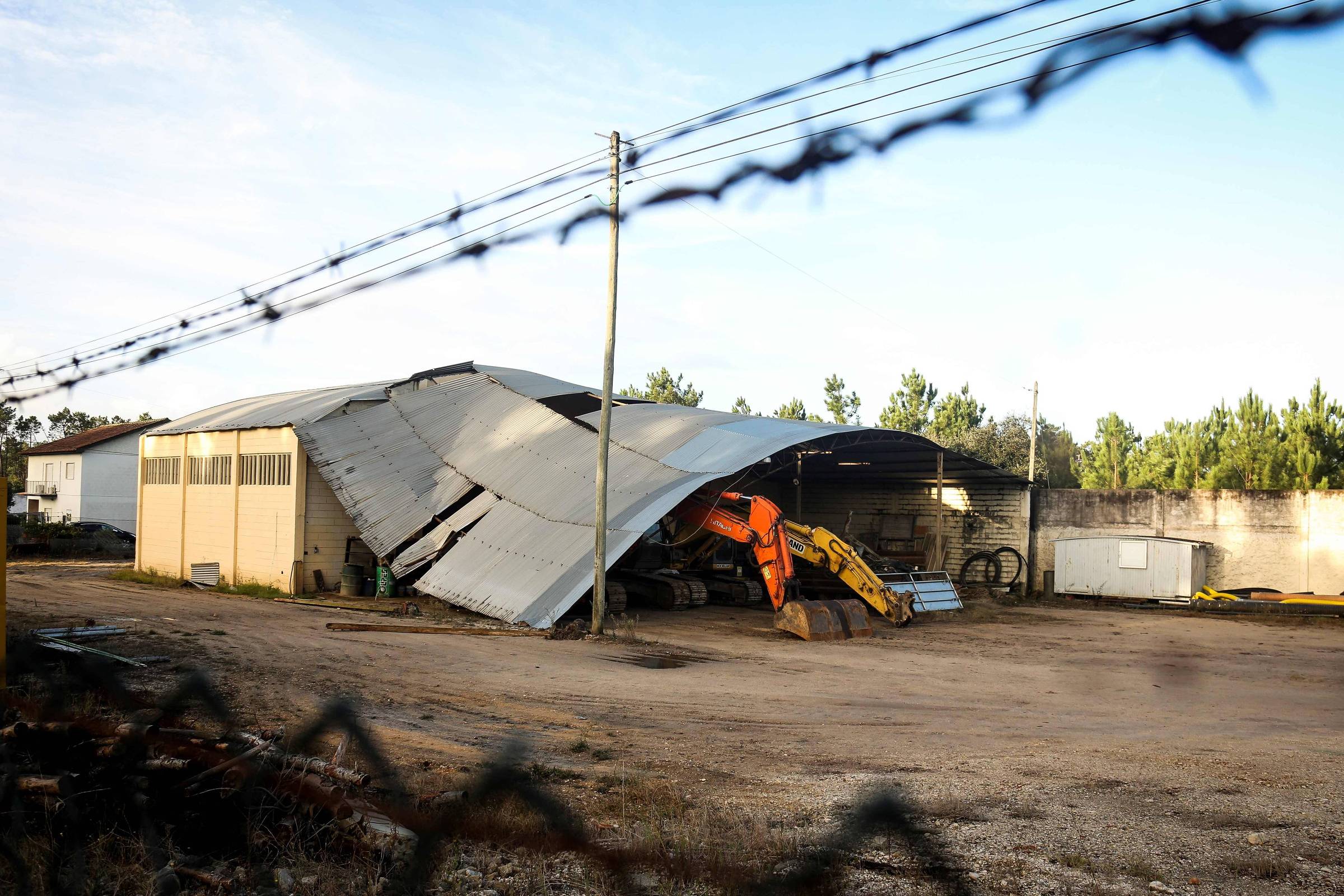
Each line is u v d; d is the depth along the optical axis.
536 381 30.08
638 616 20.58
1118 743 9.20
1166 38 3.08
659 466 21.73
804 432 22.56
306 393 32.56
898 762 8.33
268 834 5.81
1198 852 5.91
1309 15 2.61
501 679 12.34
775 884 5.27
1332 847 6.01
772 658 14.80
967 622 20.80
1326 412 30.30
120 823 5.96
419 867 5.35
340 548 26.31
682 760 8.30
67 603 21.39
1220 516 25.75
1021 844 6.07
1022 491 28.62
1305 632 19.33
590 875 5.57
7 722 7.54
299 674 12.16
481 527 21.91
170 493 31.81
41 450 55.97
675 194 5.82
